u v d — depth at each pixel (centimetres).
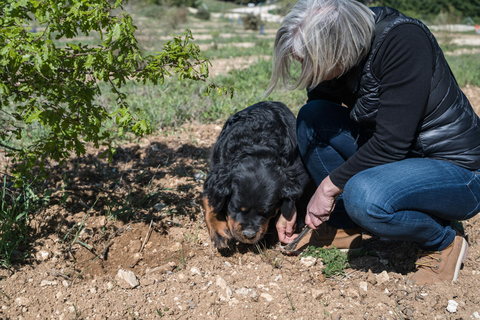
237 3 6481
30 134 480
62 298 263
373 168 245
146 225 345
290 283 277
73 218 339
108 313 254
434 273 270
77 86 258
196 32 3038
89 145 468
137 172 418
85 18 242
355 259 304
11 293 264
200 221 353
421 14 4325
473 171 252
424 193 238
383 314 249
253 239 306
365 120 254
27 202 321
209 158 406
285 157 331
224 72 995
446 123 238
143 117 277
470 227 337
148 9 1747
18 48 224
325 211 262
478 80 907
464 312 248
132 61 262
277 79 251
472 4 4591
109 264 311
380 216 236
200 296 266
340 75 241
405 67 222
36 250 305
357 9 223
